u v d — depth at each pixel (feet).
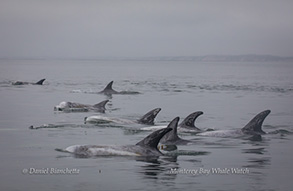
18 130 94.22
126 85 250.78
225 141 84.33
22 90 199.41
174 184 55.21
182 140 82.53
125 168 62.23
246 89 228.84
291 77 386.11
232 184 55.52
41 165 63.57
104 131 93.76
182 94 192.65
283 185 55.31
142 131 94.07
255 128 92.94
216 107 144.77
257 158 70.13
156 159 67.97
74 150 71.61
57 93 187.21
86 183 55.31
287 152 75.05
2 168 61.98
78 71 483.92
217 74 446.60
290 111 136.56
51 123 104.88
